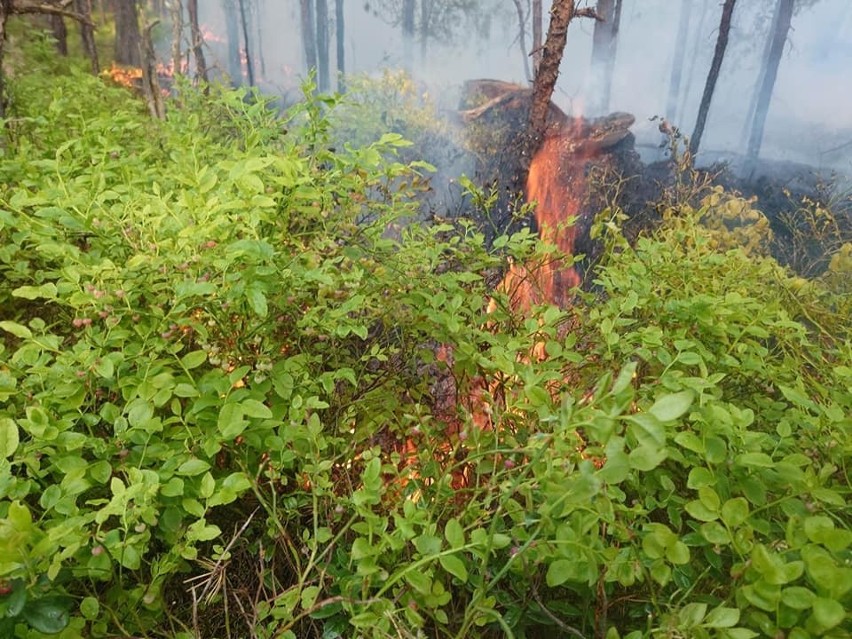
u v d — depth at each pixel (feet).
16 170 7.58
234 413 3.93
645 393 4.57
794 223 15.61
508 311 6.32
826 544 2.75
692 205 16.74
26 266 5.75
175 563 3.67
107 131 8.21
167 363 4.46
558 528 3.23
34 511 4.07
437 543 3.23
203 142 8.54
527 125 17.10
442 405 6.72
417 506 3.96
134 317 4.92
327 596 3.90
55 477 4.11
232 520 4.64
